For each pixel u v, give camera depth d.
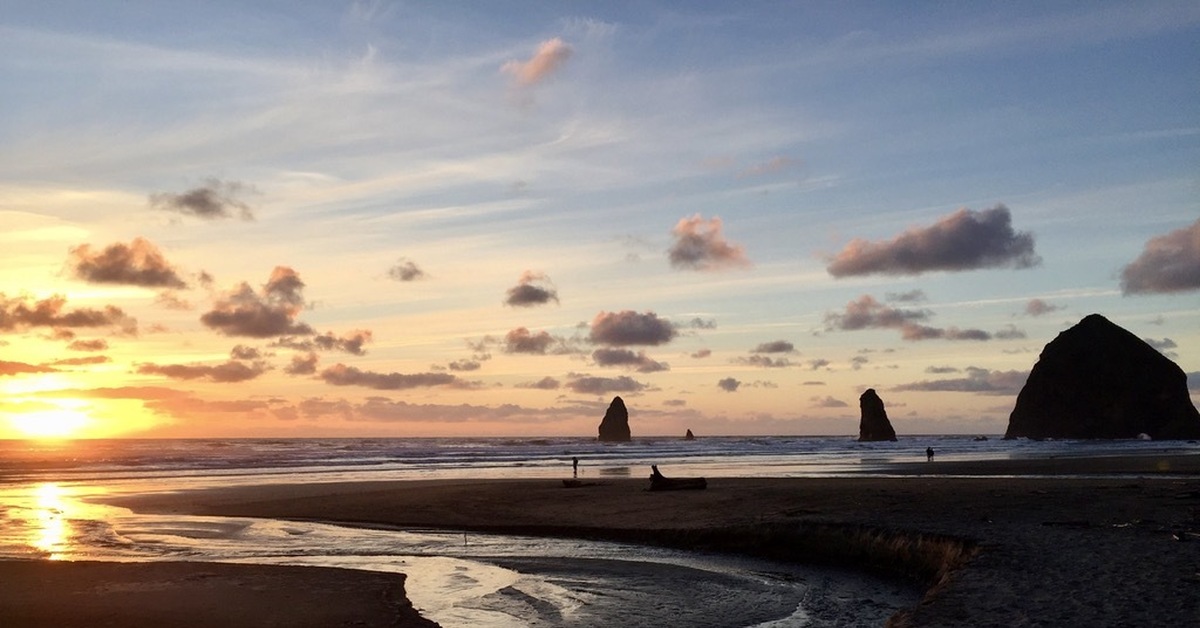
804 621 12.75
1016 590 11.05
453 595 14.89
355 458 81.62
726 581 16.20
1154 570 12.12
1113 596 10.52
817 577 16.67
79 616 12.77
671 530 21.84
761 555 19.50
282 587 15.07
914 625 9.35
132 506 32.28
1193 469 42.59
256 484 44.72
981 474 41.06
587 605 13.98
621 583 16.03
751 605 13.97
